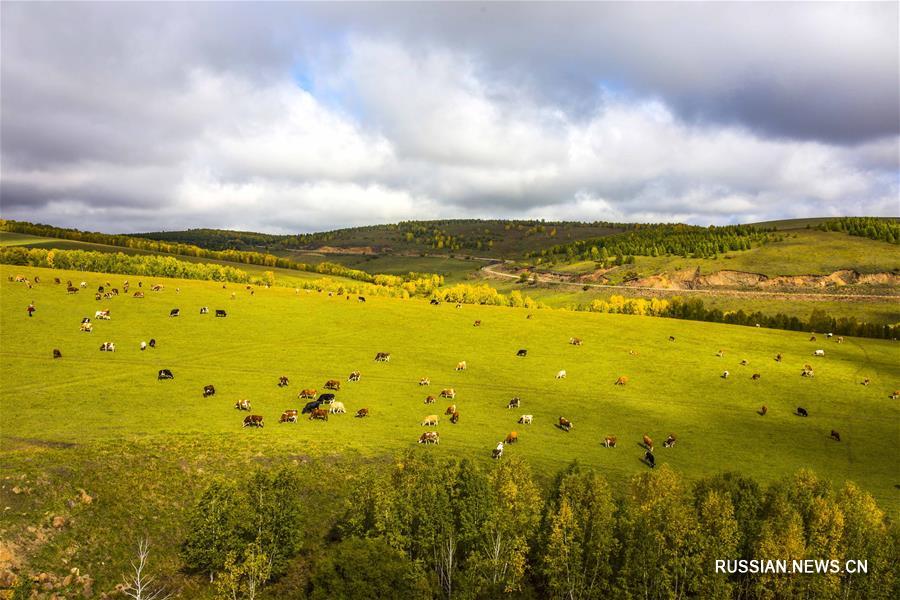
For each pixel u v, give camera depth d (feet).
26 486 132.36
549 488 162.61
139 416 191.11
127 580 121.80
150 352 272.31
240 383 242.99
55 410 189.16
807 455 210.59
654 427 228.43
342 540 135.54
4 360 238.07
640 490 152.25
